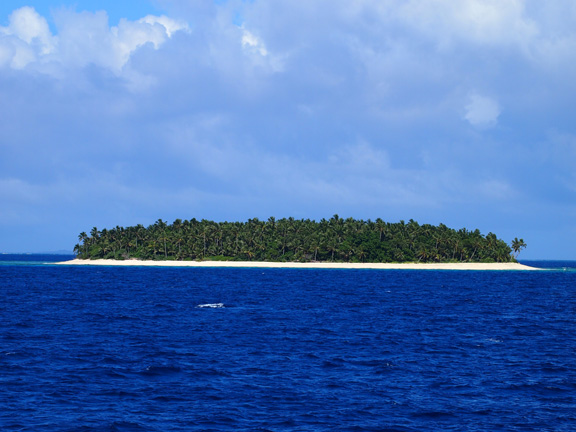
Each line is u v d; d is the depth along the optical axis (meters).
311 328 80.12
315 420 37.09
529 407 40.31
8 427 34.97
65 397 41.66
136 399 41.50
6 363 52.75
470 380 48.12
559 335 75.31
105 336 70.69
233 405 40.12
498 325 85.69
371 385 46.16
